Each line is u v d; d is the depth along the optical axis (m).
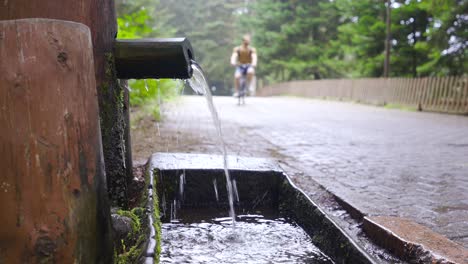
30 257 1.69
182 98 16.08
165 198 3.41
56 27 1.79
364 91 17.47
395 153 5.36
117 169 2.80
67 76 1.79
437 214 2.89
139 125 6.90
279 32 31.48
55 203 1.72
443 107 12.76
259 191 3.60
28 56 1.72
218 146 5.31
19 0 2.34
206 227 3.04
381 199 3.20
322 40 29.22
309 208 2.94
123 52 2.66
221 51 46.84
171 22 46.56
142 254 2.07
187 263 2.38
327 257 2.52
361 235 2.61
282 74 34.06
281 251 2.62
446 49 14.35
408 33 17.42
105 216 2.04
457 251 2.14
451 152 5.52
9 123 1.69
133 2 19.28
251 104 15.15
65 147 1.76
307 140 6.33
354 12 19.08
